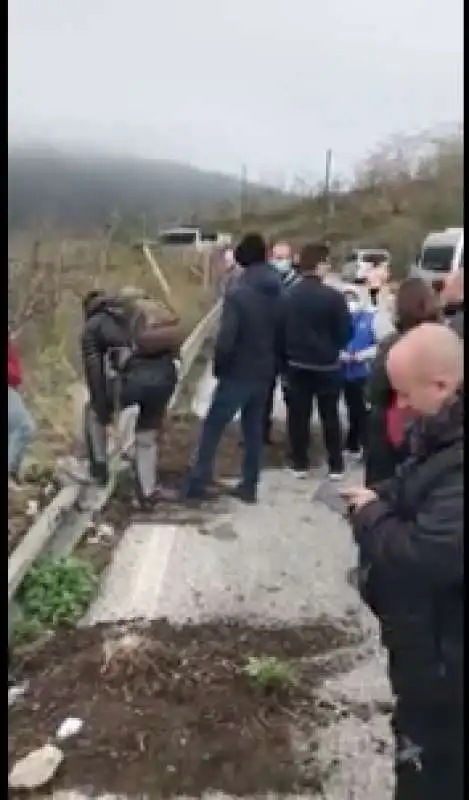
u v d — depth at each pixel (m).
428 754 3.12
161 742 4.22
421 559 2.91
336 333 7.88
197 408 10.31
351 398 8.53
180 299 15.82
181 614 5.51
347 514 3.35
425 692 3.05
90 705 4.49
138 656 4.80
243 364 7.31
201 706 4.47
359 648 5.13
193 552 6.46
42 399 8.42
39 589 5.44
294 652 5.06
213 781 4.00
